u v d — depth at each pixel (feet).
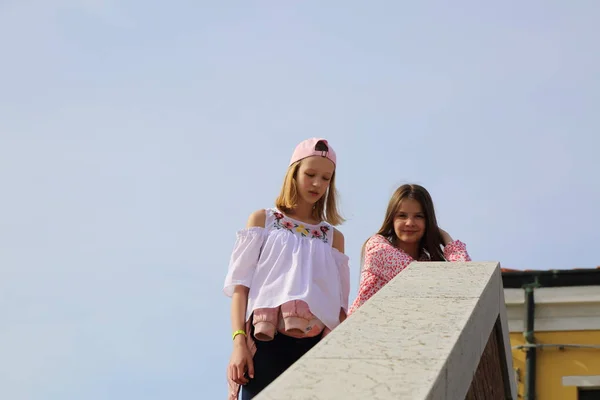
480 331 17.70
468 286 18.45
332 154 23.61
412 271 19.65
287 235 22.82
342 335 15.11
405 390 12.73
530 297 50.39
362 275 25.09
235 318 21.72
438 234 25.94
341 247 23.80
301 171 23.30
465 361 15.71
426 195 26.09
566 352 49.14
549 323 49.93
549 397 48.29
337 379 13.12
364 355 14.10
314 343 21.94
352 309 24.77
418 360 13.91
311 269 22.40
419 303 17.19
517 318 50.29
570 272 50.29
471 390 17.54
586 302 49.62
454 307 16.94
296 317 21.54
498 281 20.59
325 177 23.39
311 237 23.16
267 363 21.44
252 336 21.85
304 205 23.61
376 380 13.08
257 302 21.74
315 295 21.98
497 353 21.77
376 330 15.43
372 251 25.05
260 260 22.47
